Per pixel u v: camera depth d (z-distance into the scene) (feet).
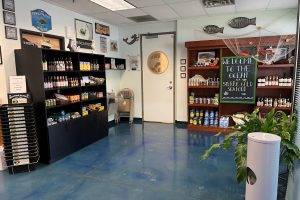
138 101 20.95
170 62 19.39
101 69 16.28
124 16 16.69
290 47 15.05
